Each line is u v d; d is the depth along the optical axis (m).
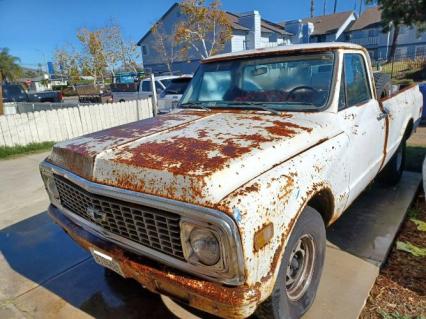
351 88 3.01
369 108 3.19
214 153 1.93
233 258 1.58
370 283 2.71
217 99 3.31
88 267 3.31
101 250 2.14
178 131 2.45
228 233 1.56
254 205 1.65
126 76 27.92
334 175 2.39
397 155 4.41
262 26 33.72
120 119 11.58
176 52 31.17
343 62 2.88
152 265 1.88
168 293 1.88
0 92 11.41
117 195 1.92
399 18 23.09
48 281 3.11
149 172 1.86
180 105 3.51
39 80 50.25
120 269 2.08
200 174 1.71
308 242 2.27
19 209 4.93
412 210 3.99
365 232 3.49
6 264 3.45
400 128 4.10
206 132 2.36
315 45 3.03
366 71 3.29
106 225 2.12
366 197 4.33
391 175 4.43
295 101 2.85
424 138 7.30
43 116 9.76
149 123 2.83
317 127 2.45
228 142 2.10
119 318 2.58
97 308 2.71
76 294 2.90
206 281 1.70
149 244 1.89
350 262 2.99
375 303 2.51
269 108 2.85
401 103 4.12
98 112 10.97
